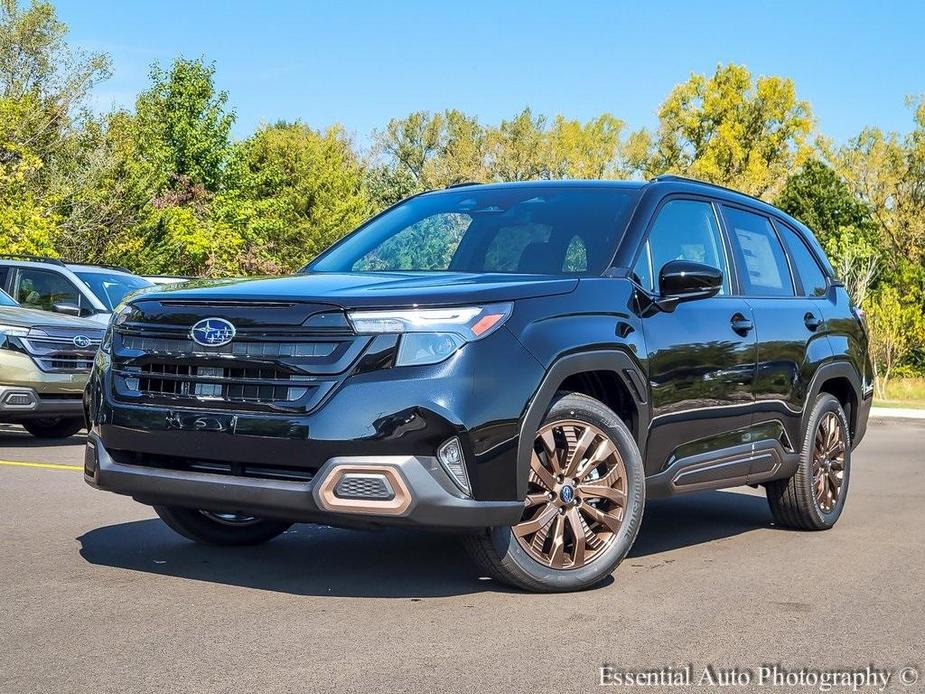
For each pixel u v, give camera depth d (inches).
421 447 167.9
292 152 2261.3
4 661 143.6
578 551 189.5
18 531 233.0
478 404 171.5
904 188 2304.4
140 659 145.5
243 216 1807.3
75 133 1317.7
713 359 221.1
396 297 172.2
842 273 1418.6
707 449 222.7
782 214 277.3
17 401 391.5
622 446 195.5
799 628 169.5
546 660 148.9
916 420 810.2
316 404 168.4
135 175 1352.1
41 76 1359.5
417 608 175.5
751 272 250.1
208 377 177.0
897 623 173.9
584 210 222.8
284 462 170.2
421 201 247.8
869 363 292.2
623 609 178.4
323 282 187.0
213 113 1899.6
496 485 173.6
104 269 577.6
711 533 260.2
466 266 216.4
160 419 179.2
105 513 255.8
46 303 529.3
